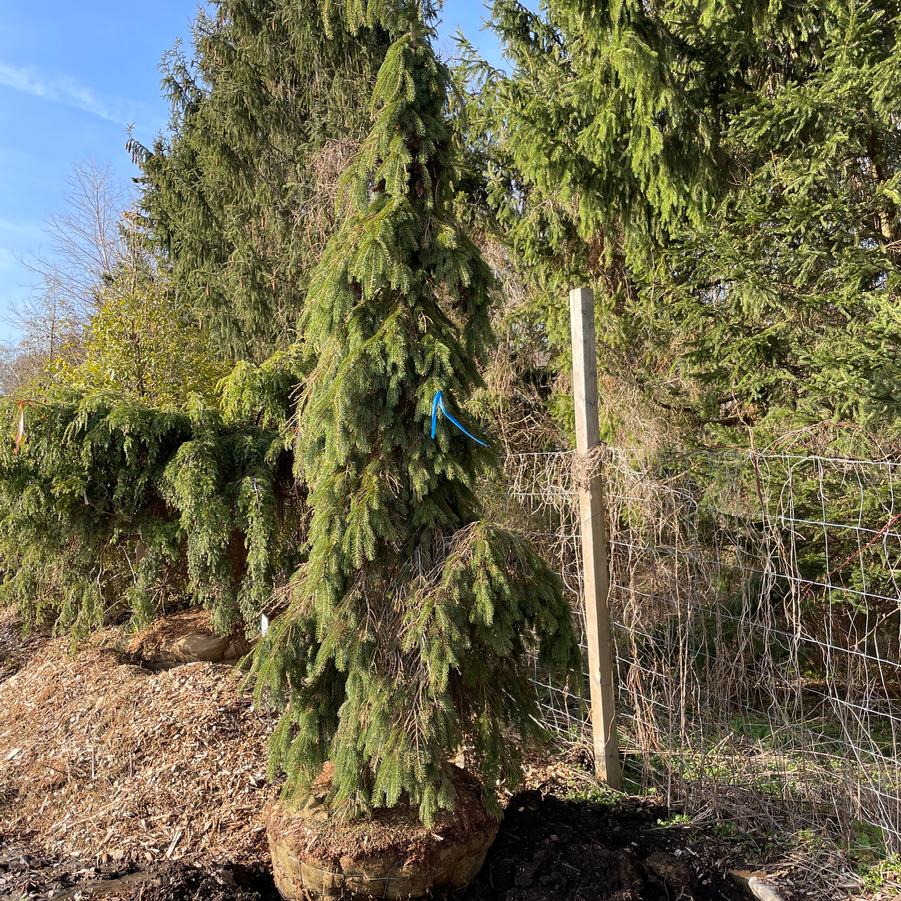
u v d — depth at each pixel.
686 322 5.44
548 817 3.08
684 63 5.80
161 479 4.79
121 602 5.88
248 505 4.66
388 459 2.75
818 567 4.07
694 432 5.52
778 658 3.68
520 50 6.80
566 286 6.34
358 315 2.72
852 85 4.81
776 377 4.94
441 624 2.47
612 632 3.57
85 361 8.83
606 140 5.36
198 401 4.99
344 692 2.83
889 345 4.57
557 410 6.03
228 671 4.56
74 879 2.93
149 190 12.09
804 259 5.06
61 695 4.79
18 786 3.93
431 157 2.79
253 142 9.09
